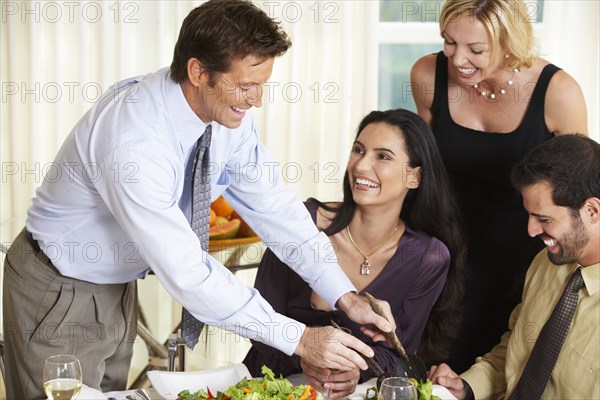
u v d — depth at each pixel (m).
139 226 1.68
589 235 1.77
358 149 2.08
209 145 1.84
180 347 2.12
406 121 2.06
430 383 1.66
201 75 1.67
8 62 3.45
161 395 1.72
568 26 3.33
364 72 3.45
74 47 3.46
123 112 1.72
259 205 2.06
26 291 1.93
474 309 2.55
